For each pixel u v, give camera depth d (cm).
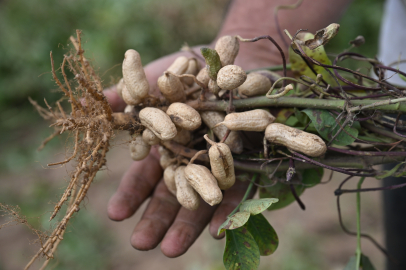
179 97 37
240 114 35
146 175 46
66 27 126
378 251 80
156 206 44
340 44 111
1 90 123
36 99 125
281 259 78
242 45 54
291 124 40
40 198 97
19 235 87
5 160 112
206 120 38
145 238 42
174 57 51
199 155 38
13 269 79
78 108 37
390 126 37
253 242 36
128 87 36
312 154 34
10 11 128
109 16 120
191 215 42
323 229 85
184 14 122
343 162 37
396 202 52
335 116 36
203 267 78
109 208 45
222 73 35
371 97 36
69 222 38
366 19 113
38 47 123
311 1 54
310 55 39
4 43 126
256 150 39
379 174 36
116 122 37
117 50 119
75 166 36
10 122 121
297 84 41
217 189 34
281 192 41
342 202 90
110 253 84
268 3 55
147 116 35
